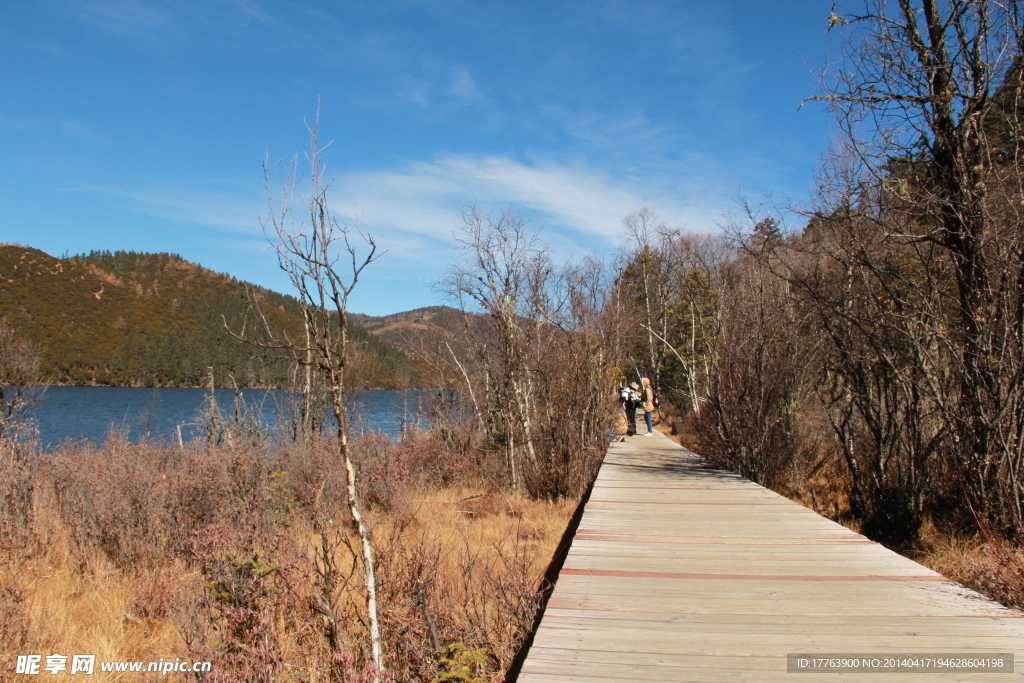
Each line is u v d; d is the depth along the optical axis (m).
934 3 7.45
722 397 11.74
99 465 8.51
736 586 4.70
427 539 7.25
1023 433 6.55
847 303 9.21
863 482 9.56
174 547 6.65
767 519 7.17
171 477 7.49
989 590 5.01
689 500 8.39
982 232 7.02
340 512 8.02
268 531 6.04
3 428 9.27
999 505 6.72
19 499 7.38
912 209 7.54
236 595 4.36
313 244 3.57
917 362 8.19
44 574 6.45
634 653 3.51
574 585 4.77
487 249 11.84
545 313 12.12
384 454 11.38
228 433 11.24
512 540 7.75
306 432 11.41
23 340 11.50
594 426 12.66
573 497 10.51
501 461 11.98
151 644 4.88
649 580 4.88
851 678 3.15
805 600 4.35
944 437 7.58
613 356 14.20
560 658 3.46
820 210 8.59
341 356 3.73
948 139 7.30
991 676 3.14
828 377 13.15
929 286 7.88
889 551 5.71
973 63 7.19
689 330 31.83
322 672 3.85
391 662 4.08
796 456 11.73
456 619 4.54
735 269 14.26
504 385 11.79
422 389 20.70
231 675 3.72
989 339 6.88
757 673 3.23
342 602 5.04
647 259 34.28
